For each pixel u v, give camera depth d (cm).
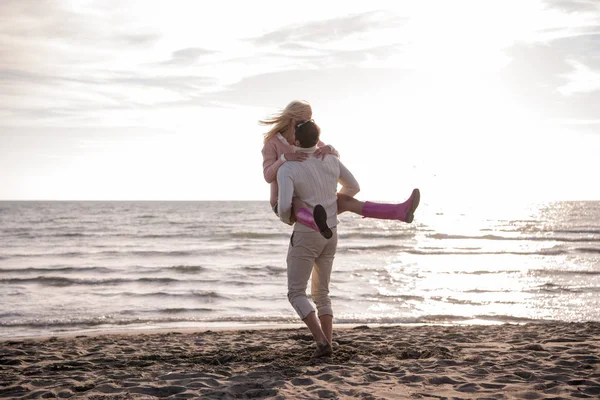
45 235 4066
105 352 566
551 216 8750
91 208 12188
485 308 1155
